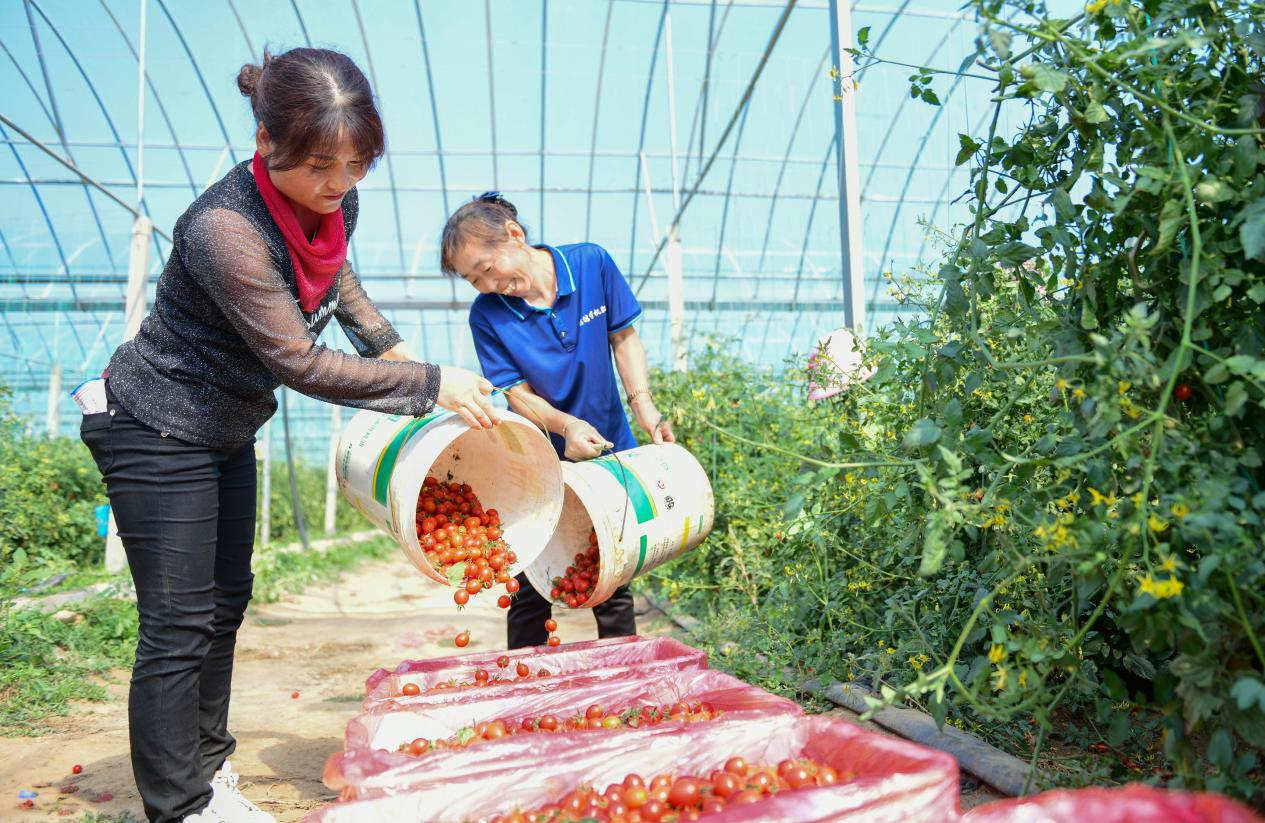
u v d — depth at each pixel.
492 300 3.17
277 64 1.96
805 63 9.56
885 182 10.27
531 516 2.83
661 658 2.80
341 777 1.85
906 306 3.58
